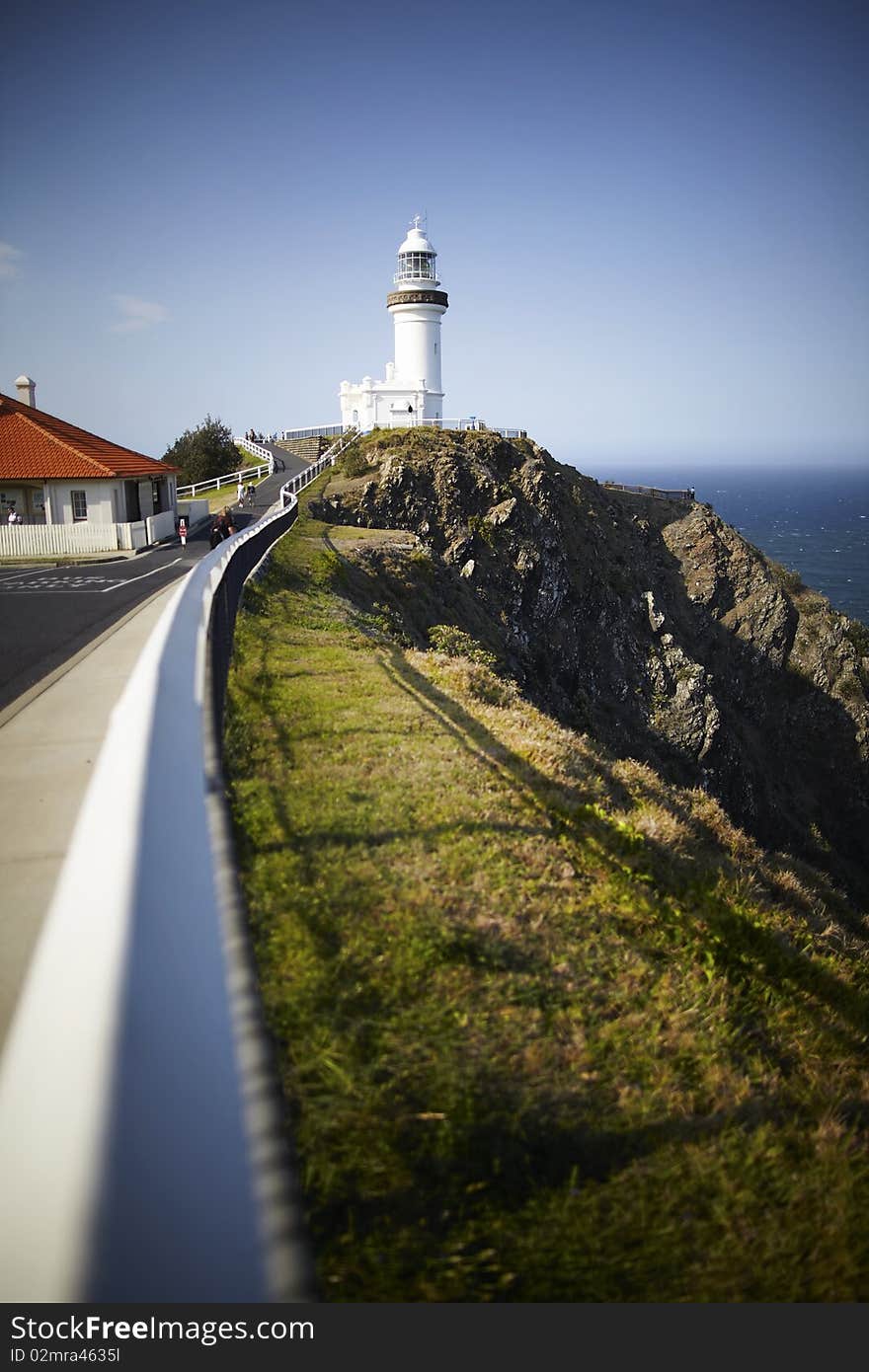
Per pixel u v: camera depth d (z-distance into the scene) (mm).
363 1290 2641
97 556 29172
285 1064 3383
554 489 58344
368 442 54469
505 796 6859
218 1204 1079
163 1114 1120
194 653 4277
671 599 69500
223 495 50344
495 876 5395
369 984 3990
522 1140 3369
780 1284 2984
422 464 49844
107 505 33625
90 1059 1126
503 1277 2781
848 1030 5234
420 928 4480
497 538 49281
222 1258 1017
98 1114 1035
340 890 4766
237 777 6344
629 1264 2961
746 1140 3715
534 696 31984
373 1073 3441
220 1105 1244
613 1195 3242
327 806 5980
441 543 46750
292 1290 1090
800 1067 4648
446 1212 2984
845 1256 3139
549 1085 3662
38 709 9102
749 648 70438
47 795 6465
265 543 19734
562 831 6512
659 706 55094
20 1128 1085
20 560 28766
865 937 9117
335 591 18906
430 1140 3229
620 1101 3711
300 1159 3012
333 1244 2775
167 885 1696
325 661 11188
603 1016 4293
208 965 1592
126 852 1654
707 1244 3113
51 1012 1263
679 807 9266
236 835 5258
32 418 36969
